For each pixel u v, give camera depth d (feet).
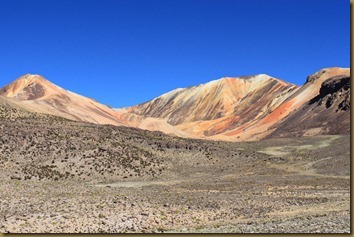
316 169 220.43
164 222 83.97
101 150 214.07
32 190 129.18
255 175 206.28
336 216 81.97
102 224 79.61
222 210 101.19
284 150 273.95
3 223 76.33
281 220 81.51
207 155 242.78
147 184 174.29
